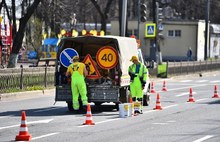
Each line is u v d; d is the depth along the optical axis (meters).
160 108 41.75
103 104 45.97
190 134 27.77
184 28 145.25
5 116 36.56
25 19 68.50
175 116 36.59
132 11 161.62
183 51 145.75
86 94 38.53
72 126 31.11
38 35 114.25
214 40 160.25
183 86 73.06
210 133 28.17
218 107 43.53
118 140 25.62
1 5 84.44
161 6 118.00
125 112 36.03
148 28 86.69
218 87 71.06
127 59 40.66
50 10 91.31
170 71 91.31
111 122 33.19
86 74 38.91
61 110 40.94
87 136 26.97
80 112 39.41
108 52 39.12
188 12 171.88
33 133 28.08
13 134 27.92
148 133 28.11
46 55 118.38
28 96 53.91
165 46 146.50
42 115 37.28
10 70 52.38
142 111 39.41
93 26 161.25
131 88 38.88
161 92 61.53
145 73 38.91
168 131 28.91
